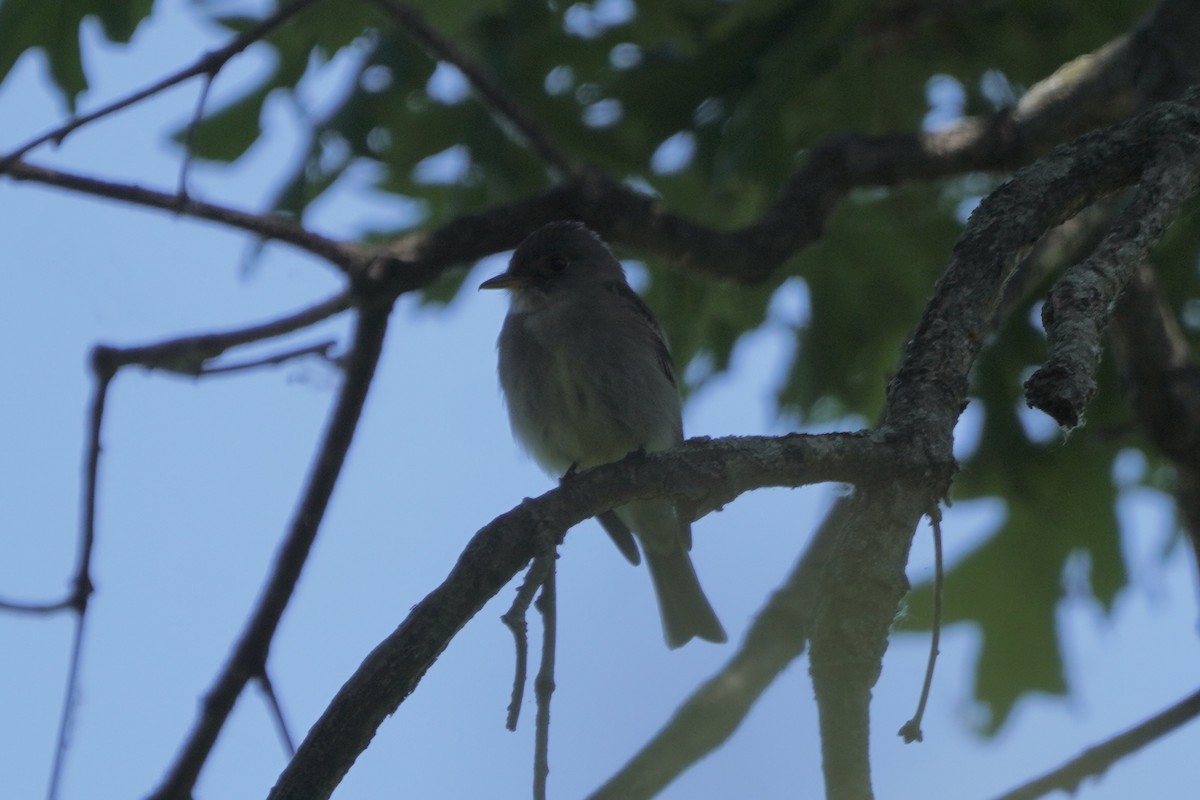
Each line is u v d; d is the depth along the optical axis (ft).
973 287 19.29
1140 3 38.52
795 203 34.65
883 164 34.78
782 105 37.58
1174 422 33.91
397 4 34.47
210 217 30.19
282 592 29.19
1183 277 39.60
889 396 18.61
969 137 34.68
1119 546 41.52
